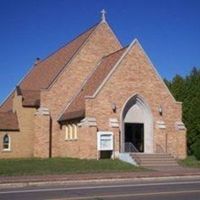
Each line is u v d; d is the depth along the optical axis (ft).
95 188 67.82
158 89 132.05
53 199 54.08
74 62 144.46
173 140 132.05
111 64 133.90
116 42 151.53
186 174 90.02
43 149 134.92
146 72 130.93
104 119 123.85
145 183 76.59
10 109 167.73
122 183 77.30
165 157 120.67
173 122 132.98
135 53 129.90
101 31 150.30
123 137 126.00
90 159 117.70
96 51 148.36
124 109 127.75
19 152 138.62
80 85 144.05
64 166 100.99
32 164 103.86
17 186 74.13
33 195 59.26
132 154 118.73
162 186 70.03
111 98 125.39
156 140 129.70
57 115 139.23
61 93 140.87
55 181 78.13
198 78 163.84
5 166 99.19
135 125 130.72
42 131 135.44
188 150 155.22
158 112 131.23
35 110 141.08
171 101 133.59
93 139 120.88
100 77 133.69
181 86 165.07
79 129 123.13
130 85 128.36
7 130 137.80
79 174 89.45
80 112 126.93
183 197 55.06
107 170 97.40
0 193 62.90
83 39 153.07
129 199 53.42
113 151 123.34
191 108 158.51
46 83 151.33
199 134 155.53
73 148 129.59
